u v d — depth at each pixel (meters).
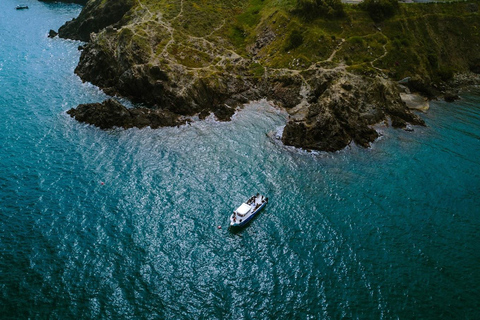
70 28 153.50
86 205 69.31
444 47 124.25
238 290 56.09
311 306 54.19
